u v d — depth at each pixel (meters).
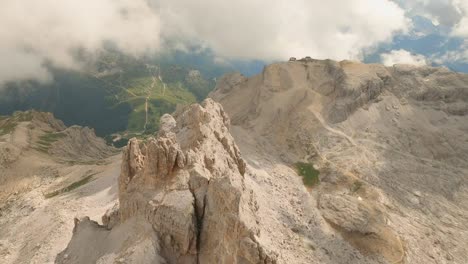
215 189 45.22
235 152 67.31
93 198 93.69
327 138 117.69
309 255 71.56
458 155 118.12
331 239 79.12
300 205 88.94
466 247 85.12
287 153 114.25
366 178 102.19
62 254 53.28
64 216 85.50
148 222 45.69
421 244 82.94
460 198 102.12
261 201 82.00
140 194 48.97
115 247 46.69
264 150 112.25
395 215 90.50
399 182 103.31
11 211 102.56
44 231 82.44
